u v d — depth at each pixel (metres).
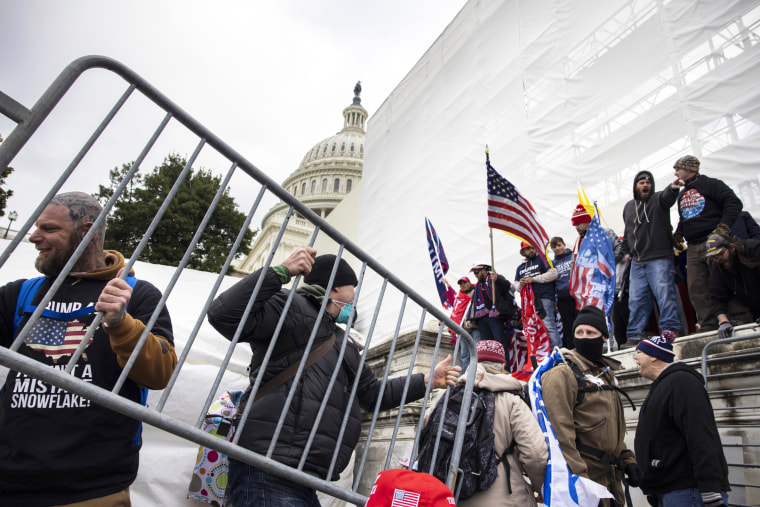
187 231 23.78
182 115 1.88
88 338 1.63
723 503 2.52
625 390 4.32
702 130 7.11
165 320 2.21
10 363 1.41
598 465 2.89
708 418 2.70
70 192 2.19
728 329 4.04
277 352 2.34
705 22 7.36
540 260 6.57
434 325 6.75
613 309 6.08
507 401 2.77
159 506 4.08
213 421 3.91
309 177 70.31
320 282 2.63
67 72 1.61
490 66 11.66
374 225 15.25
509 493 2.58
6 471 1.76
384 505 2.01
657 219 5.32
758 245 4.16
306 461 2.14
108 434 1.92
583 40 9.38
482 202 10.86
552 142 9.39
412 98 14.73
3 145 1.45
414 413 5.29
